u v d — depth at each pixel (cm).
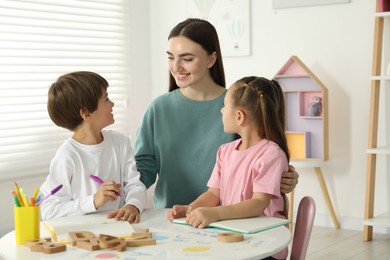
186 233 144
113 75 419
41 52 365
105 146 188
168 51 192
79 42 388
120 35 421
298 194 392
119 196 169
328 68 373
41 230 151
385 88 354
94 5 397
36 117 361
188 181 200
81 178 182
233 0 405
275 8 388
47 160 367
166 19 437
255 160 169
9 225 346
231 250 127
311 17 377
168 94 206
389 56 354
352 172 370
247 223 149
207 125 199
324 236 350
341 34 367
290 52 387
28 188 358
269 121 172
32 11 357
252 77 177
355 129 367
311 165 359
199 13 421
